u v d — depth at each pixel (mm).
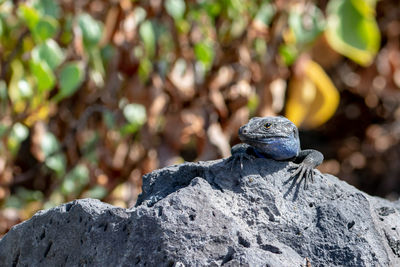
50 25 9594
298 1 12242
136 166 11781
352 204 6195
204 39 11555
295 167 6414
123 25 11117
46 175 13531
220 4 11719
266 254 5547
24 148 14031
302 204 6199
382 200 7477
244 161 6348
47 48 9609
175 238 5594
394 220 6680
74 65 9766
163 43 11492
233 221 5762
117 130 11734
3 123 11141
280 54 12461
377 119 18734
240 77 12102
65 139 12062
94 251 5926
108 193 11742
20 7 9492
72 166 12188
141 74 11383
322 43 13453
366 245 5934
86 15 10523
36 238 6500
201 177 6359
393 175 17766
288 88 15148
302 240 5980
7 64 11117
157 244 5621
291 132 6574
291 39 12617
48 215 6438
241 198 6113
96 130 12289
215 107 11953
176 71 11844
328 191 6328
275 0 12188
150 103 11500
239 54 12039
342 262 5887
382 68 16578
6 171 11555
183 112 11969
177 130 11914
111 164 11750
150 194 6520
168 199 5828
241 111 12172
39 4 10203
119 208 5957
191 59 11789
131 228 5777
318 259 5914
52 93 12141
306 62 12789
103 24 11266
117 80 11594
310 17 12500
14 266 6723
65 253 6199
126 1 11031
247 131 6414
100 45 11188
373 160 18156
